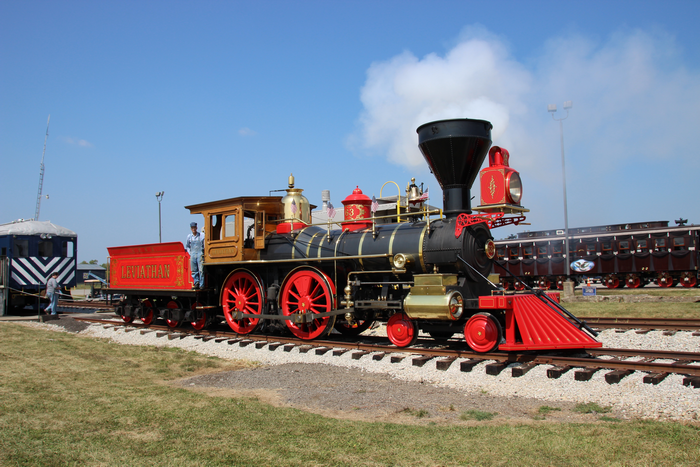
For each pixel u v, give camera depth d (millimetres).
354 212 11109
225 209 12148
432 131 9156
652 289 27984
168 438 4852
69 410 5820
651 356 8164
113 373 8117
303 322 10586
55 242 21344
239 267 12180
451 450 4465
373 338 11258
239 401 6227
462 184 9469
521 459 4223
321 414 5848
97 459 4348
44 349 10422
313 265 10984
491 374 7379
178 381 7746
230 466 4184
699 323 11883
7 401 6215
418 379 7551
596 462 4105
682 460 4094
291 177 12398
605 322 12953
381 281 10305
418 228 9719
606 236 31250
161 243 13781
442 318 8641
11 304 20172
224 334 12062
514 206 8617
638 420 5289
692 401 5668
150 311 14719
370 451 4480
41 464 4246
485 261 9508
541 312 8508
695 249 28203
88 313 19828
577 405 5961
